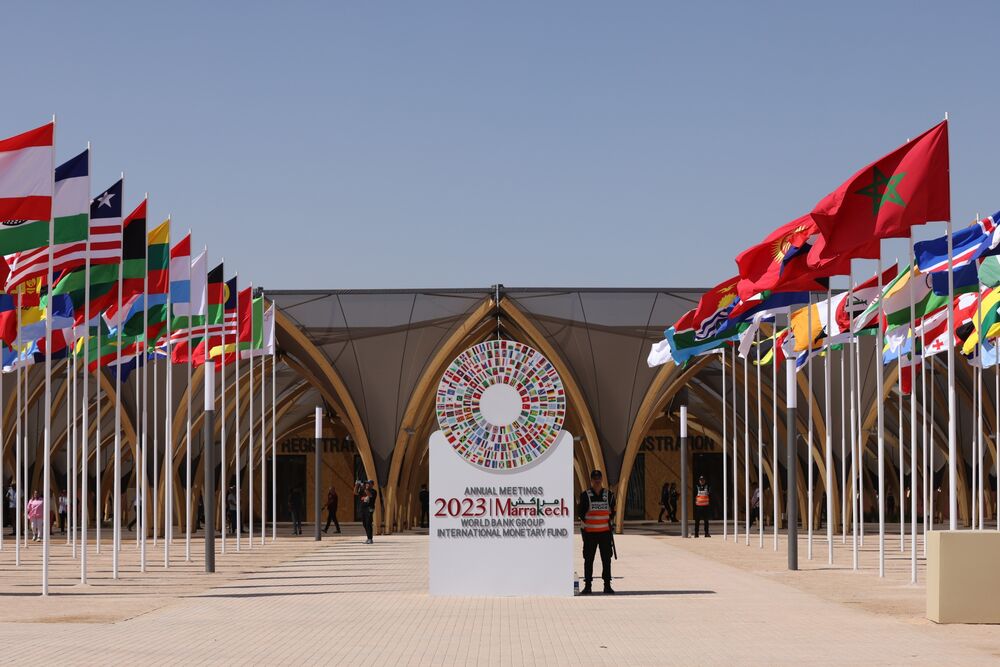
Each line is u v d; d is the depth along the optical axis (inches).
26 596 910.4
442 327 2071.9
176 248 1213.1
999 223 995.9
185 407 2142.0
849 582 1010.7
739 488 2812.5
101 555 1483.8
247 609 796.0
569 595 870.4
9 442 2417.6
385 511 2114.9
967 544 691.4
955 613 690.8
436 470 876.6
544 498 873.5
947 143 858.8
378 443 2128.4
